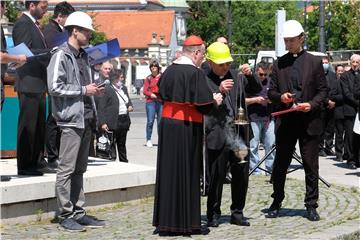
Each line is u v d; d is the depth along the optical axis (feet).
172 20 304.50
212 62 32.37
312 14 217.36
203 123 31.30
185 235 30.86
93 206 36.70
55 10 37.40
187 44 30.83
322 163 61.82
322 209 37.76
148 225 33.27
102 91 31.91
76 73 31.45
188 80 30.50
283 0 292.81
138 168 40.04
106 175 37.06
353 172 55.57
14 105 46.09
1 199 32.22
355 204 39.19
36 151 36.94
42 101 36.86
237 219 33.42
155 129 103.91
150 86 74.95
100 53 36.70
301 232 31.68
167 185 30.73
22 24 36.06
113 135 49.42
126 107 52.65
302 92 33.99
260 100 48.93
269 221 34.58
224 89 31.71
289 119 34.60
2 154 46.11
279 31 55.47
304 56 34.27
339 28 197.98
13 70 38.06
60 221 32.65
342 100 61.31
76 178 32.86
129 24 303.68
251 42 290.97
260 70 49.08
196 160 30.91
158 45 287.28
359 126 54.90
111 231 31.94
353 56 59.41
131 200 38.65
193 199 30.89
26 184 33.24
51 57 32.24
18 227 32.73
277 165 35.24
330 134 67.36
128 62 267.59
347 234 31.14
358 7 195.42
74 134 31.58
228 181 45.57
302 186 45.75
